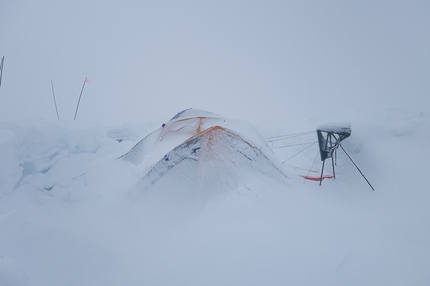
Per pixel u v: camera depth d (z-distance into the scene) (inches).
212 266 133.2
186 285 120.3
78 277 131.0
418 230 233.0
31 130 271.3
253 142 276.8
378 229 208.1
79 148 390.3
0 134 230.4
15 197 225.3
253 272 125.3
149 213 223.6
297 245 151.2
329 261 134.0
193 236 175.0
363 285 115.8
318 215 217.3
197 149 260.7
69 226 188.5
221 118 357.4
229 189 238.7
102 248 154.0
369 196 321.1
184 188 243.0
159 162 255.1
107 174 308.8
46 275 126.4
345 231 185.8
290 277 120.8
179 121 355.3
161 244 174.2
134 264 145.6
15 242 135.9
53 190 270.5
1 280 97.6
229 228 178.9
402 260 138.4
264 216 201.2
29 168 283.6
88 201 252.5
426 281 119.6
